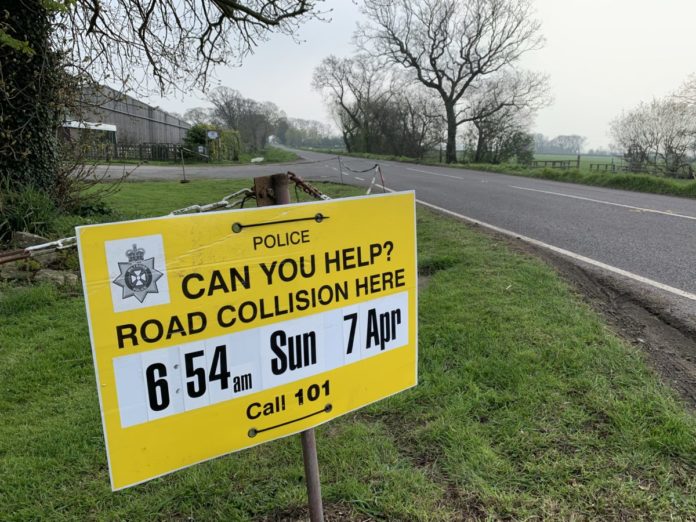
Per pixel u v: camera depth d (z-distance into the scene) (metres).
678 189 12.81
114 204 10.78
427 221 7.99
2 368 3.23
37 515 1.96
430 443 2.30
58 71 7.00
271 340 1.44
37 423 2.61
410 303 1.76
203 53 9.44
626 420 2.31
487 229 7.33
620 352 2.97
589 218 8.41
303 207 1.44
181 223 1.25
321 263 1.51
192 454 1.36
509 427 2.35
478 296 4.05
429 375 2.87
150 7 8.08
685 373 2.77
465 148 40.22
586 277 4.71
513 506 1.90
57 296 4.66
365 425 2.47
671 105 21.23
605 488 1.95
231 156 43.12
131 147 34.69
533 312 3.64
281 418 1.50
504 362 2.91
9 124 6.51
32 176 6.82
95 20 7.41
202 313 1.31
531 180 18.47
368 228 1.60
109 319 1.18
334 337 1.58
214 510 1.98
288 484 2.09
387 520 1.89
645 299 4.00
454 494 1.99
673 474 2.00
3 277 4.93
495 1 33.78
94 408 2.74
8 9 6.16
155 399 1.28
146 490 2.10
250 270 1.37
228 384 1.39
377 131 52.75
